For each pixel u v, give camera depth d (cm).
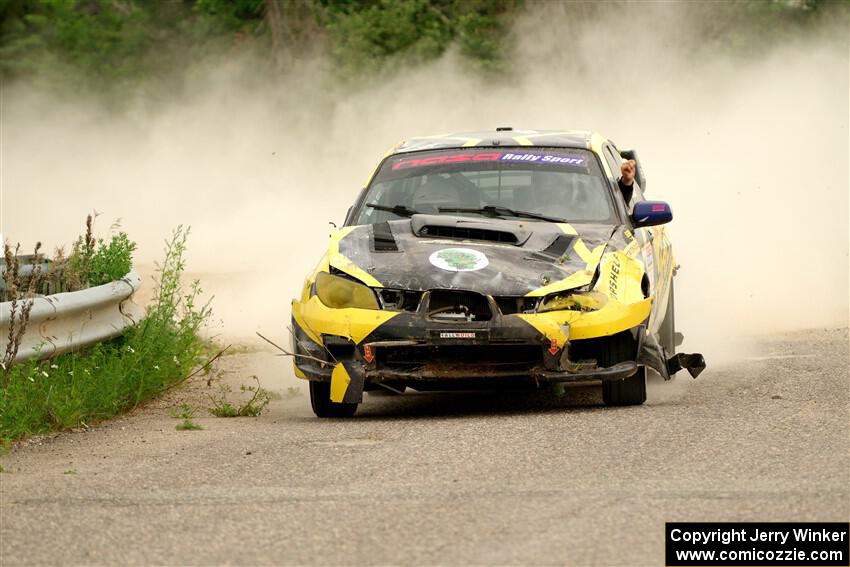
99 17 12688
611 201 3052
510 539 1675
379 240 2855
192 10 13025
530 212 3027
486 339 2600
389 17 11131
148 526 1809
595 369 2644
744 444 2236
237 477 2122
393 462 2181
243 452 2352
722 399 2795
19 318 2744
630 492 1905
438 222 2883
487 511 1819
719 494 1880
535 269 2691
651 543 1642
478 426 2517
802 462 2081
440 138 3372
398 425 2598
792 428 2372
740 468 2050
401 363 2667
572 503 1850
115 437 2633
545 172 3130
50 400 2730
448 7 11669
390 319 2630
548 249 2777
